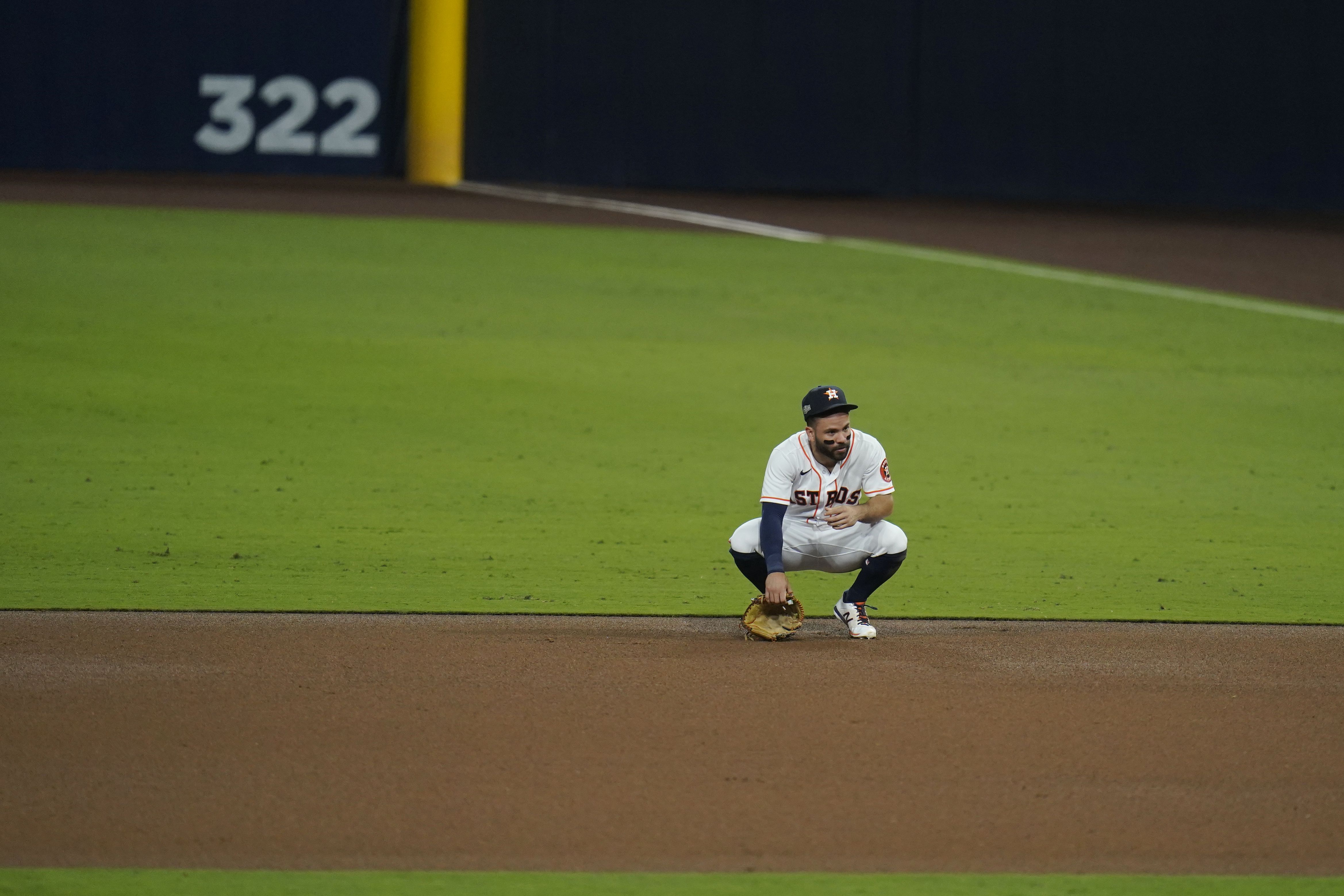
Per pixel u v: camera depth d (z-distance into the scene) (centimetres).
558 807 1798
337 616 2638
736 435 4484
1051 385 5359
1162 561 3209
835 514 2436
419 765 1917
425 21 10781
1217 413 5006
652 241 8419
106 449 4034
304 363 5241
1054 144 11806
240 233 7875
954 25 11619
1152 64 11706
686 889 1602
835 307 6731
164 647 2406
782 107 11581
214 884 1590
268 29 10800
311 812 1773
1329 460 4378
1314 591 2970
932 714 2141
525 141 11362
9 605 2644
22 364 5000
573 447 4259
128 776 1864
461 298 6519
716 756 1966
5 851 1658
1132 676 2353
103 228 7775
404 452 4128
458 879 1614
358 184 10575
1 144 10575
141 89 10706
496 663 2355
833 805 1820
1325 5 11538
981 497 3812
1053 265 8206
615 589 2884
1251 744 2047
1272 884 1639
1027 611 2780
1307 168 11756
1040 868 1667
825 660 2408
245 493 3628
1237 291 7581
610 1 11294
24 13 10456
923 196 11794
